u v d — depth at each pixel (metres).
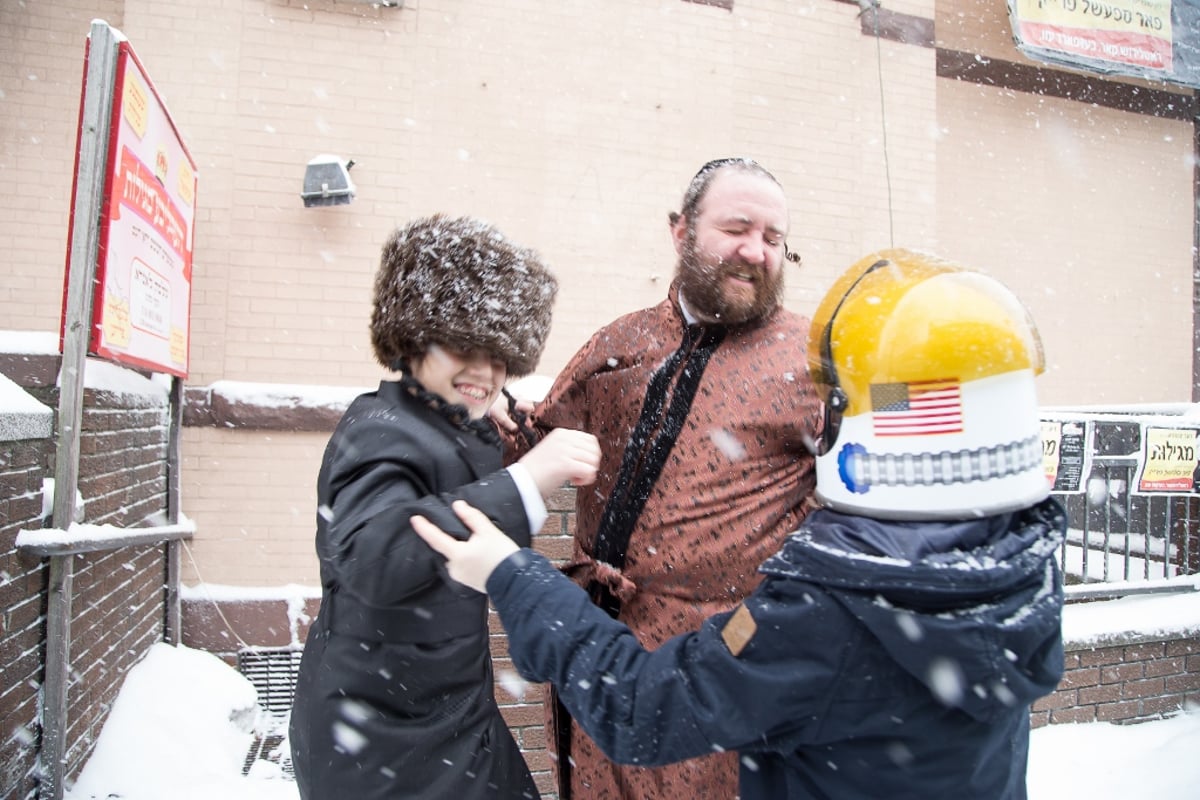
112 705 3.42
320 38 5.21
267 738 4.03
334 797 1.38
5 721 2.42
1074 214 7.61
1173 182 7.93
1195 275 7.92
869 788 1.15
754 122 6.11
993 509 1.11
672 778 1.78
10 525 2.47
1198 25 7.22
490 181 5.54
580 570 2.02
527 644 1.23
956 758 1.12
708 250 1.88
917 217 6.49
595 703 1.20
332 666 1.40
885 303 1.17
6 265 4.90
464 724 1.47
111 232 2.86
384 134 5.31
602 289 5.74
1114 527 4.71
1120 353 7.69
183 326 4.31
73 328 2.71
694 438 1.87
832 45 6.31
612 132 5.79
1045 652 1.13
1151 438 3.95
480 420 1.50
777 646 1.10
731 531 1.83
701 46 6.00
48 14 5.01
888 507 1.13
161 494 4.38
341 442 1.38
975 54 7.34
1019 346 1.13
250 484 4.85
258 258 5.04
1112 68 6.94
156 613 4.23
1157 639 3.77
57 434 2.80
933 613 1.04
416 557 1.21
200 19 5.02
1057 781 3.22
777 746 1.18
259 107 5.09
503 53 5.59
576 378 2.11
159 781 3.14
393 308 1.41
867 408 1.16
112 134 2.84
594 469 1.36
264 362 5.01
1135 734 3.62
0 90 4.94
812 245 6.21
